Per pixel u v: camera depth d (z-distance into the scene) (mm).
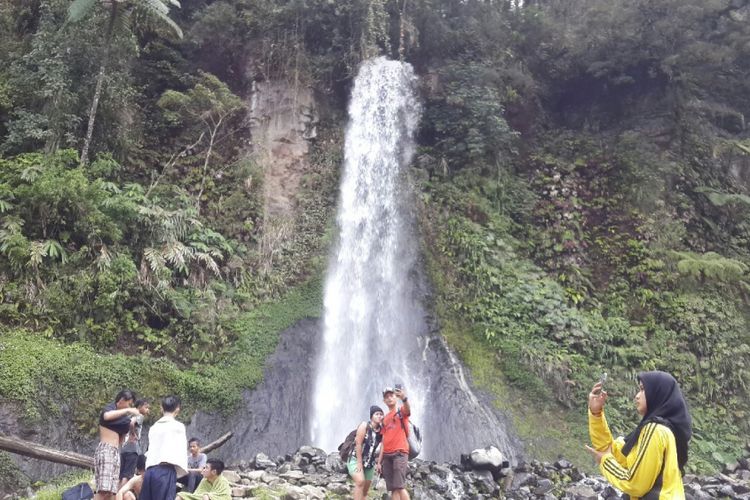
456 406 13102
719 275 15531
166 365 11836
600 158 18156
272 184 16547
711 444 13000
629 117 19234
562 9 21156
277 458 10523
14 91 14102
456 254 15898
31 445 7484
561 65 20094
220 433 11633
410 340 14625
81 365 10773
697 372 14344
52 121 13625
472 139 17266
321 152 17359
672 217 16906
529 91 19344
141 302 12680
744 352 14742
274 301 14602
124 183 14758
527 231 16844
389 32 18859
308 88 17797
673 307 15227
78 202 12414
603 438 4160
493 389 13594
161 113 16562
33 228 12203
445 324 14781
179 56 17516
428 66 18922
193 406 11680
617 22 19078
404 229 16391
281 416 12492
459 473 9906
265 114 17344
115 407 6477
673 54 18641
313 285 15164
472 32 19125
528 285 15453
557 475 10781
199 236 14414
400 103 17984
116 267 12242
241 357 13070
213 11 17688
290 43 17969
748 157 18781
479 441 12500
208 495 6793
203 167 16312
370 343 14789
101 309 11953
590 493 9883
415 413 13102
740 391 14312
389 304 15352
